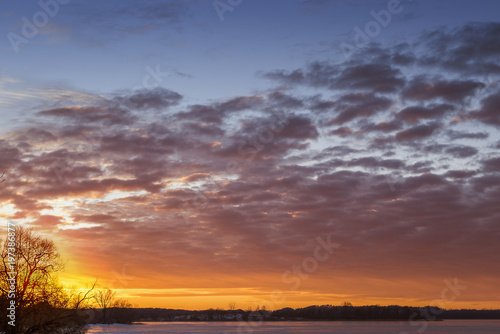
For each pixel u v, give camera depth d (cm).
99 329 19750
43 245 5978
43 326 5891
